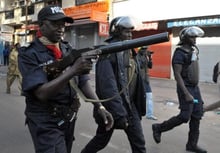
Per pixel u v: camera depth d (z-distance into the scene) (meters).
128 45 2.64
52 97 2.91
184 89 5.62
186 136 6.98
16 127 7.54
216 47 18.41
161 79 20.19
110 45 2.69
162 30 20.98
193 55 5.68
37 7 32.88
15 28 38.44
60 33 2.99
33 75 2.84
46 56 2.94
